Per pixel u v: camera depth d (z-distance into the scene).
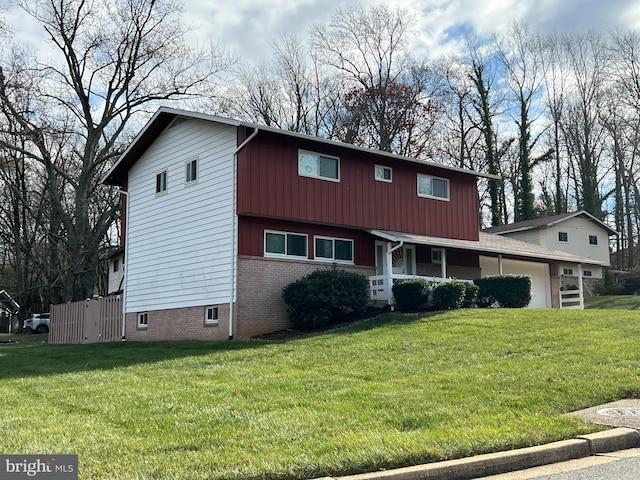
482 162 48.62
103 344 21.22
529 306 29.36
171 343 19.31
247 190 19.89
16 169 42.22
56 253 43.78
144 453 6.84
